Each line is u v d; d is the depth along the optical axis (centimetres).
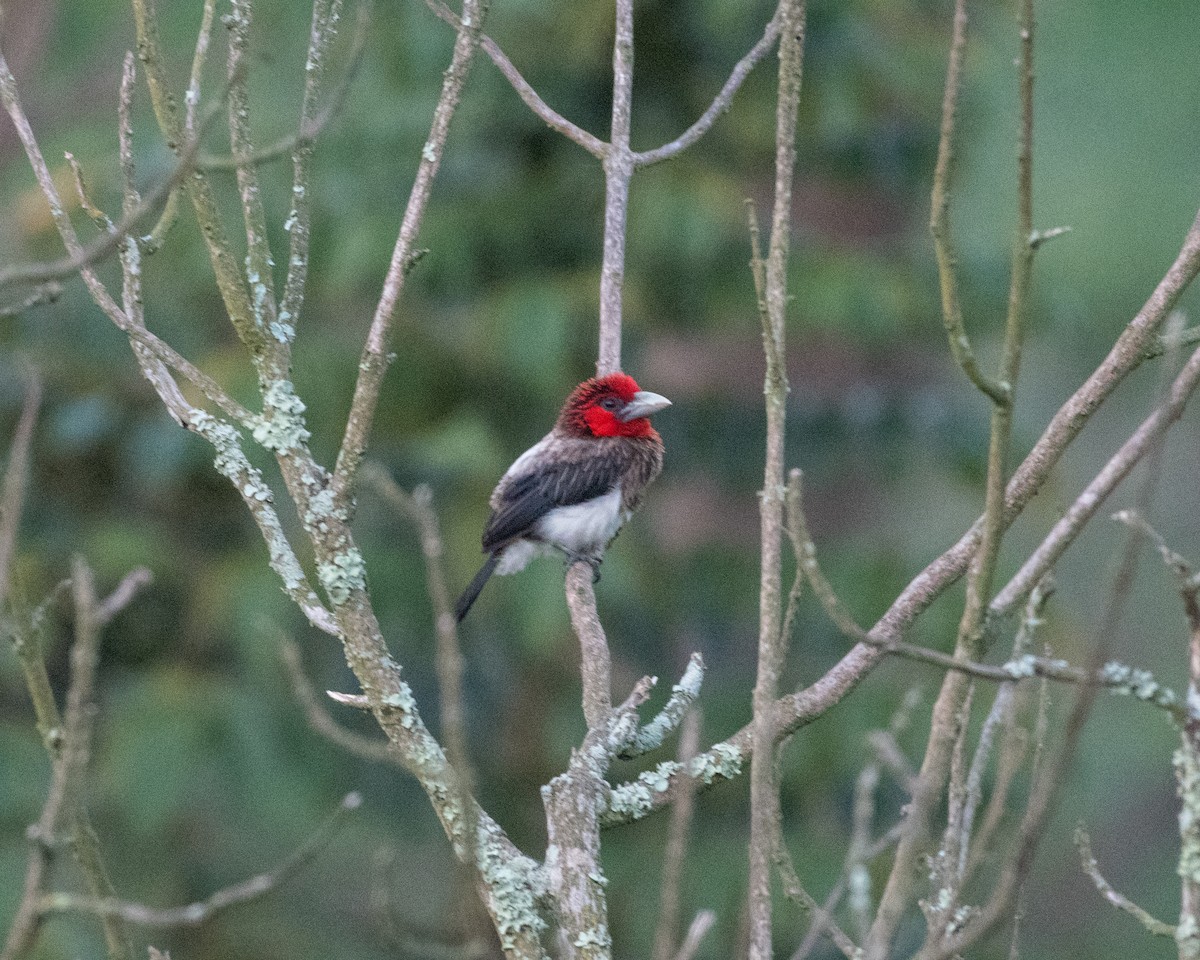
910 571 1462
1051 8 1998
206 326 1471
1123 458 478
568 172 1481
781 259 484
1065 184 1922
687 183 1428
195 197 558
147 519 1456
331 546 542
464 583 1388
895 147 1505
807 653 1473
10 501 416
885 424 1478
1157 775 1873
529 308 1388
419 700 1456
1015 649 464
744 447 1480
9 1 1498
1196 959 433
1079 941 1717
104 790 1341
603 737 530
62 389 1417
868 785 406
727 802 1449
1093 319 1802
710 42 1446
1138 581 2045
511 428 1480
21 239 1450
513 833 1462
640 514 1470
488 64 1439
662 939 380
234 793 1394
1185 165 1944
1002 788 412
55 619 1359
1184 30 1970
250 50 561
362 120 1457
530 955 486
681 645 1495
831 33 1444
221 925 1476
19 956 369
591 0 1406
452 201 1478
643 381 1459
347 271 1380
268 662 1349
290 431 555
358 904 1538
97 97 1638
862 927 400
